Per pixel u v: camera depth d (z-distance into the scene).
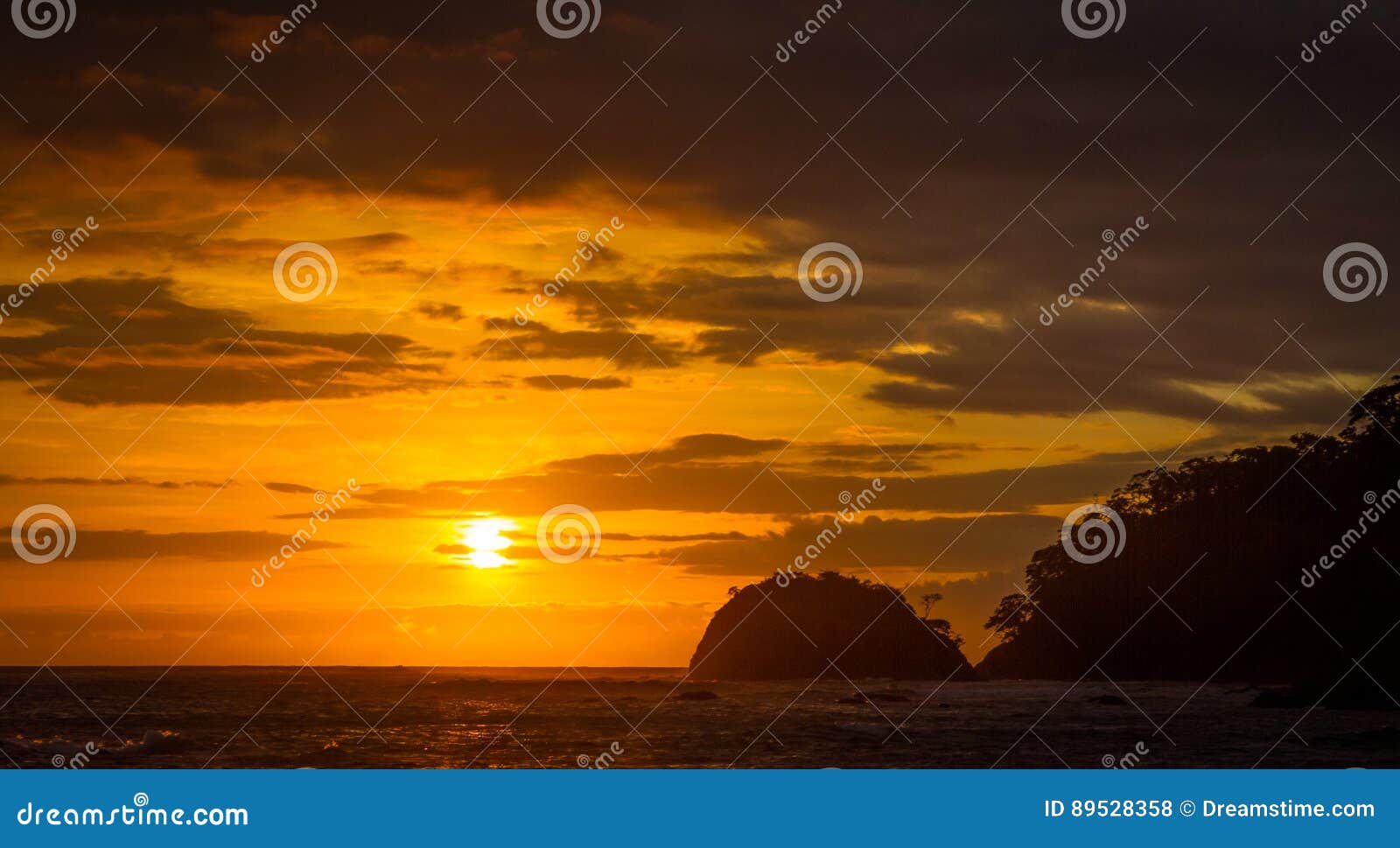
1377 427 88.81
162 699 80.06
